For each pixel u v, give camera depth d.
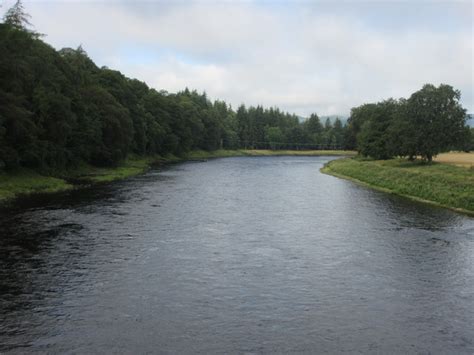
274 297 18.92
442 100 77.56
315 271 22.41
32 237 27.72
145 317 16.77
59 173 60.31
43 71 57.53
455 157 103.81
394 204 43.56
